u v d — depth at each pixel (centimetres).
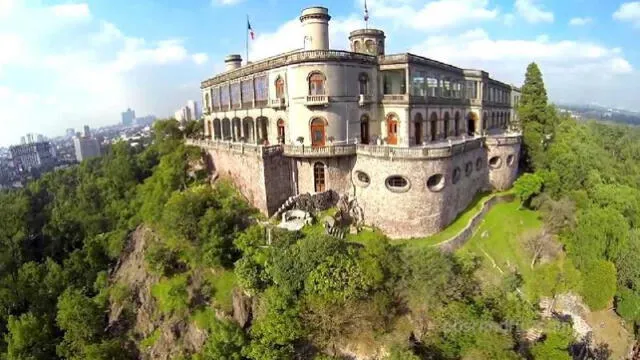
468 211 5250
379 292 3450
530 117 7281
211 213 4269
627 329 4809
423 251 3609
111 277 5656
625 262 4916
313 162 4916
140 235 5875
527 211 5697
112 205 8075
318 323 3350
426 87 5759
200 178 6197
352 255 3584
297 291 3488
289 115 5075
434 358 3244
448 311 3288
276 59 5128
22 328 4381
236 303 3853
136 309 4488
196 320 3959
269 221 4612
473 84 7544
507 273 4228
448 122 6619
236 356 3262
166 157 6694
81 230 7719
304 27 5294
